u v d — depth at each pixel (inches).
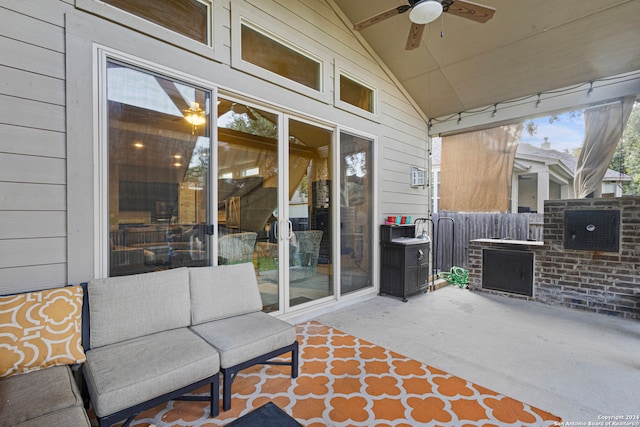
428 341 121.3
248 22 122.4
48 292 72.2
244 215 122.9
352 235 173.0
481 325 139.2
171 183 100.5
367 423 73.2
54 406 53.2
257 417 71.1
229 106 118.5
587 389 88.1
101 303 76.8
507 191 206.7
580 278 161.8
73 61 82.4
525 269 180.5
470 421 74.1
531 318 148.7
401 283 179.6
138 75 94.3
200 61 107.2
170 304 86.7
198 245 106.7
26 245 76.5
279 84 132.5
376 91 186.2
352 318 148.4
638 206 145.4
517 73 174.4
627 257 148.2
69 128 81.8
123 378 62.4
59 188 80.8
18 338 63.6
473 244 203.3
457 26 153.1
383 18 114.6
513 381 92.1
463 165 224.5
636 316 145.6
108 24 88.1
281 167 135.9
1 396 54.7
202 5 110.2
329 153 159.6
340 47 163.0
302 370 98.2
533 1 135.2
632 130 185.6
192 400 76.9
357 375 95.2
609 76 161.6
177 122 102.1
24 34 76.2
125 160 91.3
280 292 135.8
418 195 225.0
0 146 73.5
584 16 136.6
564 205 166.1
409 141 215.8
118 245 89.7
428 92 206.7
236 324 91.7
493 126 210.2
